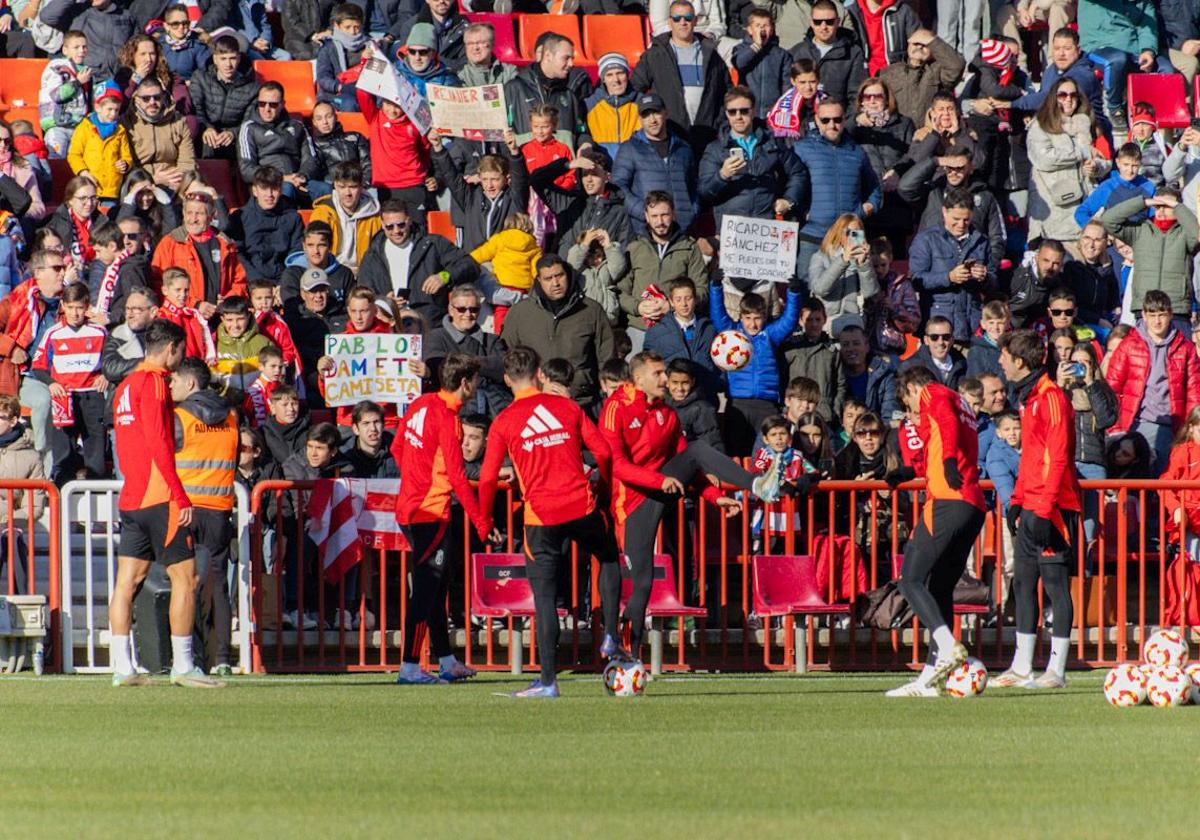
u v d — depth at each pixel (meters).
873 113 67.06
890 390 58.78
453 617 50.91
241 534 46.78
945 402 37.72
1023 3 79.19
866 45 75.12
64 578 46.97
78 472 55.09
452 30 71.81
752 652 50.53
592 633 48.78
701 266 59.56
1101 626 49.88
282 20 79.38
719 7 75.31
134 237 57.50
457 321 55.66
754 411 56.09
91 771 26.23
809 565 48.88
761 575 48.16
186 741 29.95
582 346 55.03
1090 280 63.97
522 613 46.97
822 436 51.66
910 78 70.94
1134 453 54.50
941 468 37.91
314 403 57.34
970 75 75.00
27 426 56.53
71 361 54.84
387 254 59.12
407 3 76.25
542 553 38.59
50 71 69.75
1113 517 51.28
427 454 42.56
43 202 65.06
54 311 58.19
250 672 46.91
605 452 38.72
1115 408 53.19
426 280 58.62
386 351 51.69
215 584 46.09
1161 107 74.38
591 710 35.53
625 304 60.03
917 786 24.50
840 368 57.75
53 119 69.81
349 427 52.44
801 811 22.28
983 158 67.75
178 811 22.42
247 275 61.44
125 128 65.00
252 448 48.88
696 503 49.16
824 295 60.34
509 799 23.36
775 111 66.12
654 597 47.59
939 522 38.09
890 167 66.88
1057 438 40.88
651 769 26.25
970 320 62.44
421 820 21.59
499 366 55.09
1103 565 50.28
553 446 38.22
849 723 32.81
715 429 52.53
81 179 61.16
